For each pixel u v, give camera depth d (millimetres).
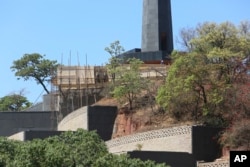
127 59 139750
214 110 113000
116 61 138375
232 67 117312
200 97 115188
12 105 189250
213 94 112625
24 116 141500
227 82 116125
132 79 126062
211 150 106688
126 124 123688
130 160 83062
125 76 126812
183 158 100875
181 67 115000
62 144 85250
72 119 130875
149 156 98125
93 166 81500
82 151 86125
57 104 143250
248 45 124688
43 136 116312
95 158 84812
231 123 109375
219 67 115500
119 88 125438
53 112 141875
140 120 121125
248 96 110438
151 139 110438
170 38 154875
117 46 140250
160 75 136250
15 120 141375
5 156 82250
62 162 80312
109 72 134750
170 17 156000
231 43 125125
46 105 153625
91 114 125812
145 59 150875
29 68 174125
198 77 113562
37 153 79125
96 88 140375
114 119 126500
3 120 141000
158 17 154250
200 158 105500
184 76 114625
